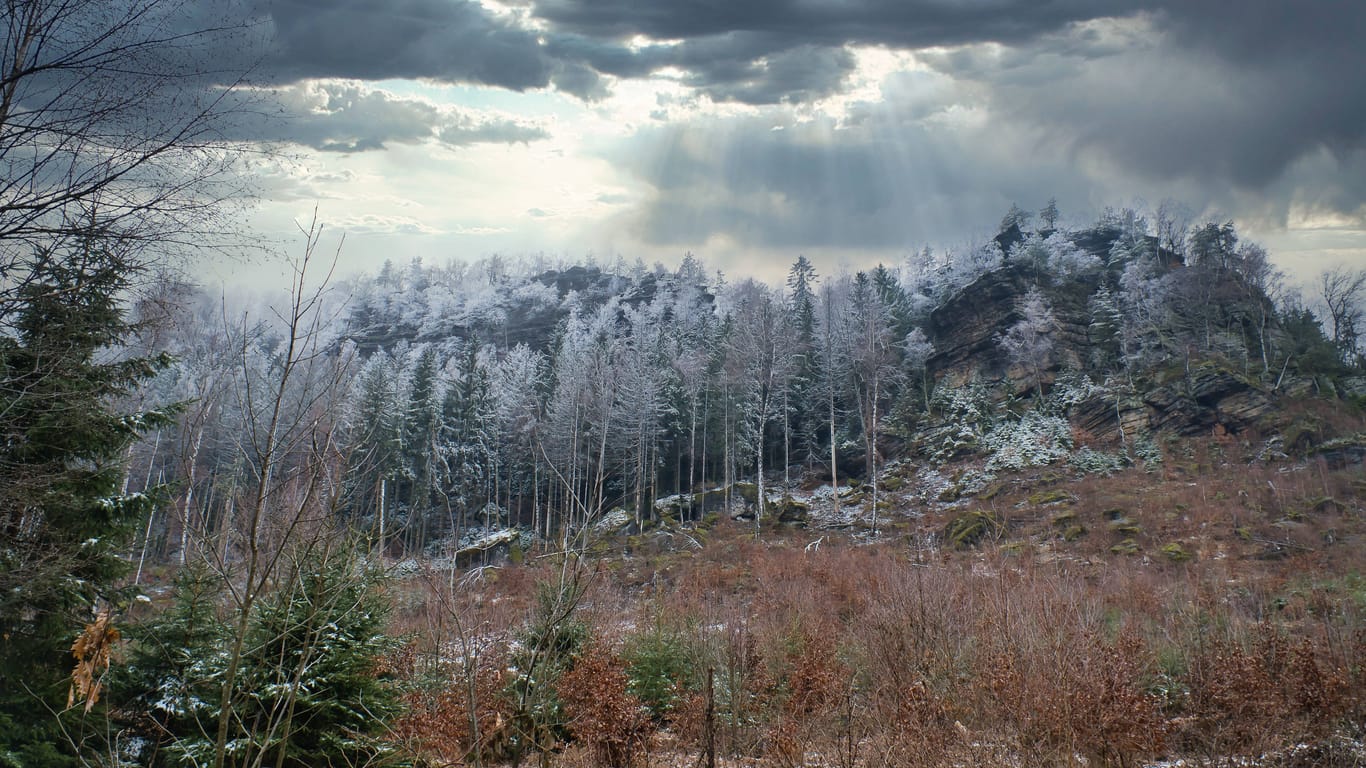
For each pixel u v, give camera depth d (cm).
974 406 6962
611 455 6581
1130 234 9556
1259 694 1286
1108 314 7431
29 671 1045
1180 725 1384
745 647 1647
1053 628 1516
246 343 734
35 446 1081
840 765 1156
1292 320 7400
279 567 763
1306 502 4578
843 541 5166
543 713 1153
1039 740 1191
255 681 905
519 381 7800
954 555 3766
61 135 872
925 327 8819
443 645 1183
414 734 996
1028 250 8331
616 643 1730
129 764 837
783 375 7031
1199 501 4794
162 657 1001
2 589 988
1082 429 6438
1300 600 2580
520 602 1547
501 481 7012
